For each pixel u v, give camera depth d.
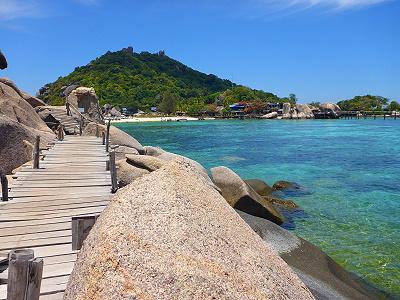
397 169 24.50
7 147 17.02
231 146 37.88
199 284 3.24
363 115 101.81
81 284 3.24
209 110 110.75
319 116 97.00
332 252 11.16
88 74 139.00
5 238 7.95
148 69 156.88
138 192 4.22
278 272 4.12
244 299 3.33
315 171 24.03
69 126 31.20
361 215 14.80
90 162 16.05
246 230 4.72
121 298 3.03
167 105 112.56
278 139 45.03
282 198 17.34
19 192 11.41
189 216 4.05
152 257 3.33
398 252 11.16
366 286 9.15
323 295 7.96
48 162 15.91
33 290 3.86
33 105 35.38
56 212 9.70
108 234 3.45
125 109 114.75
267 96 128.50
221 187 14.30
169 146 38.31
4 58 12.87
